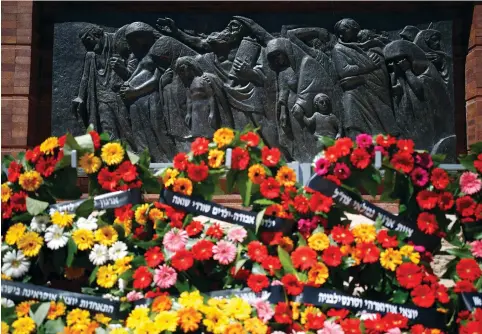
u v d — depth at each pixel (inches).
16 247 191.2
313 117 304.7
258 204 191.8
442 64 308.7
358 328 173.3
